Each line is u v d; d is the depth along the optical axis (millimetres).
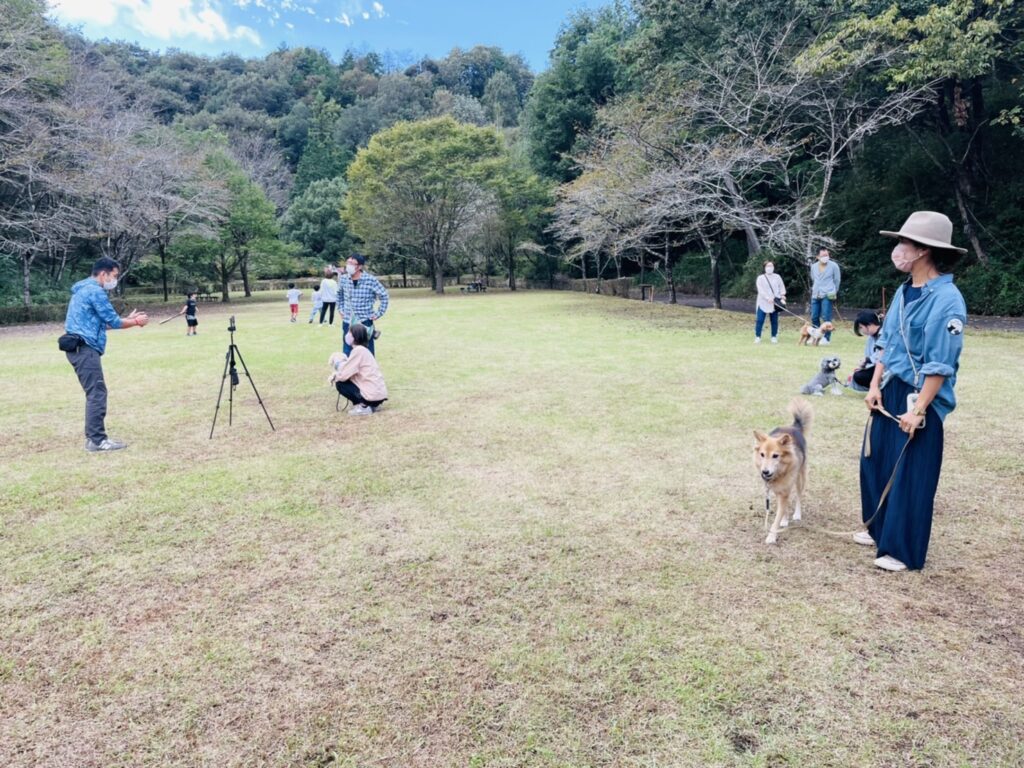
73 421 6195
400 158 29422
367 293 7516
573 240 32906
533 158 34688
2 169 18094
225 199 26219
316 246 46094
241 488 4219
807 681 2158
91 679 2250
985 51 10727
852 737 1899
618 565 3051
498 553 3205
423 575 2986
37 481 4375
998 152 15523
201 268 32062
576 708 2051
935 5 11336
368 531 3510
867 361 5840
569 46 34812
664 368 8398
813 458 4645
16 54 18984
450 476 4410
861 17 12070
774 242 15523
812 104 14398
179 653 2395
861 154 17875
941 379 2721
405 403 6766
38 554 3254
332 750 1895
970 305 14430
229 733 1973
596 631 2484
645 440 5176
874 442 3102
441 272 32562
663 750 1862
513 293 30922
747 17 15977
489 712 2039
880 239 17719
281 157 58312
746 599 2709
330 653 2379
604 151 18719
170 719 2041
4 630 2564
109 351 11391
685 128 16594
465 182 29797
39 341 14180
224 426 5910
